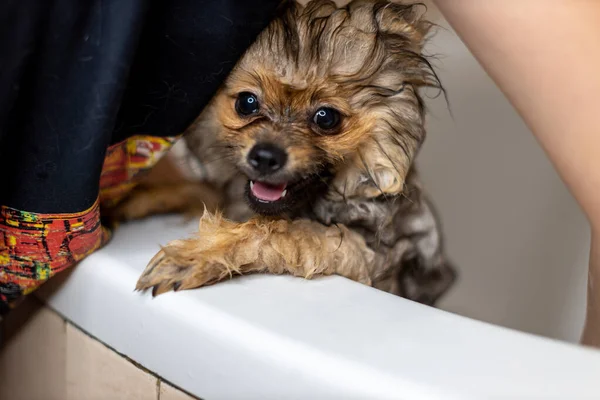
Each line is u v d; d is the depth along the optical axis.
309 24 1.06
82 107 0.79
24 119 0.80
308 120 1.10
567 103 0.90
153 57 0.87
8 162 0.81
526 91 0.93
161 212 1.07
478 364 0.66
